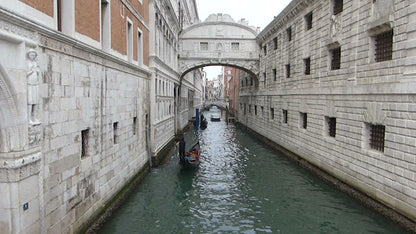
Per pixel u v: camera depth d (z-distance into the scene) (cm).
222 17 2811
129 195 1132
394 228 859
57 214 625
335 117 1276
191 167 1566
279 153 2053
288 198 1138
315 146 1489
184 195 1172
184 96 3428
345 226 891
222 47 2825
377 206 955
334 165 1282
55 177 618
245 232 869
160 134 1783
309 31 1577
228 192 1213
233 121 4762
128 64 1118
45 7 580
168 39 2127
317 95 1461
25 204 523
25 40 508
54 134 612
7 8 453
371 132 1051
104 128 896
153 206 1047
